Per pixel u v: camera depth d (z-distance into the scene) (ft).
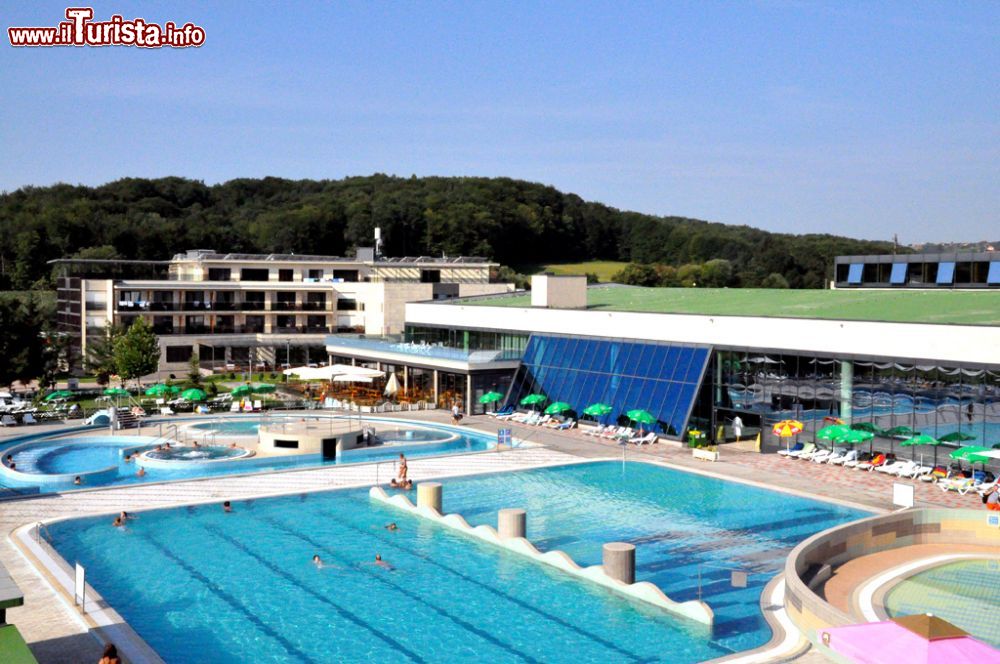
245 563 104.17
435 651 79.61
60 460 168.76
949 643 58.70
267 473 153.69
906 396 152.66
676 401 184.44
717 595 93.91
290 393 253.85
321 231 553.23
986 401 141.59
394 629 84.53
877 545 106.42
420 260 407.44
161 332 322.96
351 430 181.88
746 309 197.67
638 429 186.29
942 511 110.73
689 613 87.15
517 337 236.02
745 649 79.77
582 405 203.82
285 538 114.73
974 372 143.23
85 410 218.79
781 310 189.06
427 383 241.96
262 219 577.43
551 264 645.10
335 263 368.48
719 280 560.61
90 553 107.86
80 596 85.15
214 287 331.16
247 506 131.03
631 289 280.92
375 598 92.79
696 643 81.15
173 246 511.81
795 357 170.09
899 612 86.63
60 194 642.63
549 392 214.90
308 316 347.56
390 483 145.28
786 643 79.41
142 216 581.94
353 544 112.06
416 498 137.39
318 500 135.44
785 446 172.45
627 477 152.87
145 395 248.52
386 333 349.61
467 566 103.35
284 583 97.30
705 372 183.62
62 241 481.46
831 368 164.14
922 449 150.92
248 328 339.57
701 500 136.26
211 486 143.43
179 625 85.25
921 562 102.37
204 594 93.81
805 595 82.17
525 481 150.10
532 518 126.00
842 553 102.22
